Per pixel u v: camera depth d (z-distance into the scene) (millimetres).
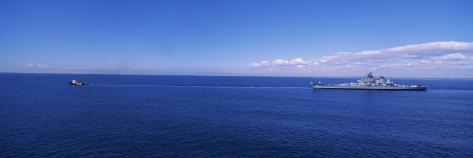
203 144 69000
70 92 196875
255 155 62094
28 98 153750
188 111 117000
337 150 66250
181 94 199875
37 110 112250
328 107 138375
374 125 93812
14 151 61188
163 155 60875
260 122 95812
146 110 117750
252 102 155750
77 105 129125
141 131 79875
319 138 76062
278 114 113875
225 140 72625
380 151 66000
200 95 194500
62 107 121938
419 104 155000
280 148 67000
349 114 116875
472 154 64625
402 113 121125
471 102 167750
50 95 172500
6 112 106312
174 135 76375
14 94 174750
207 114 110375
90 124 87500
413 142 73562
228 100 164500
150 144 68000
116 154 60688
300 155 62594
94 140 70125
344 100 172500
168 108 124938
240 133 79812
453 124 97188
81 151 62031
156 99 162125
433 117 111438
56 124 86625
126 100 153750
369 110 129375
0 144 65688
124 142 69062
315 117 108000
